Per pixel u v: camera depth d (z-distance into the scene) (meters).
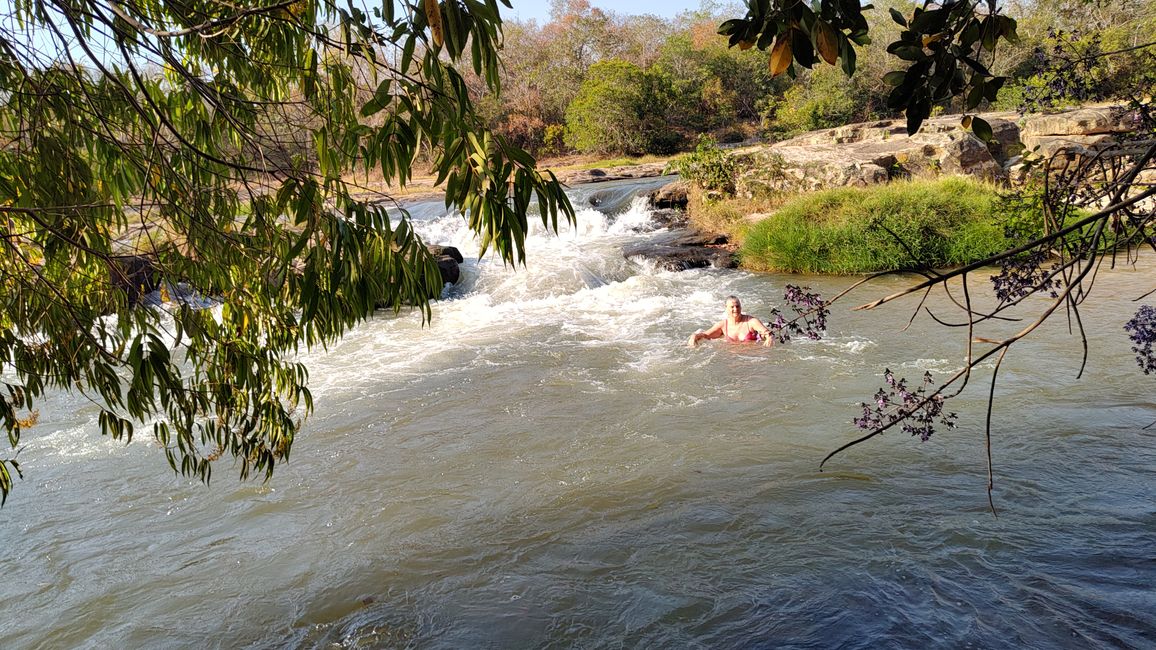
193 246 3.12
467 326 13.47
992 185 18.64
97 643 5.04
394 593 5.34
